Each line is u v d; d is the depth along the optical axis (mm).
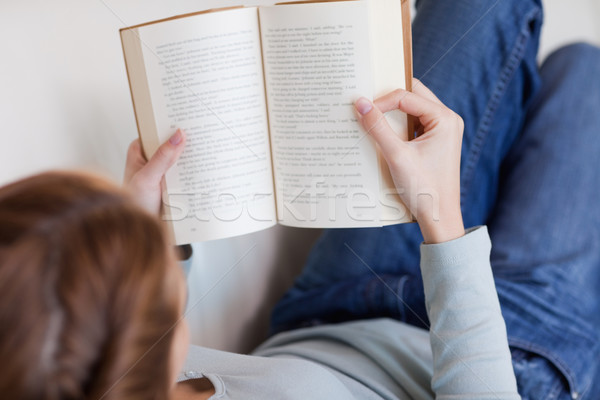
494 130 1062
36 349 291
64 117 784
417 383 775
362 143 646
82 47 797
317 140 655
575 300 963
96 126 829
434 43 1024
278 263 1238
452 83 1016
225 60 646
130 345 325
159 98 658
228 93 654
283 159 675
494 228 1107
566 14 1438
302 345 900
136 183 666
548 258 1016
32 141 749
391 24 621
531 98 1128
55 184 328
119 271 320
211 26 637
